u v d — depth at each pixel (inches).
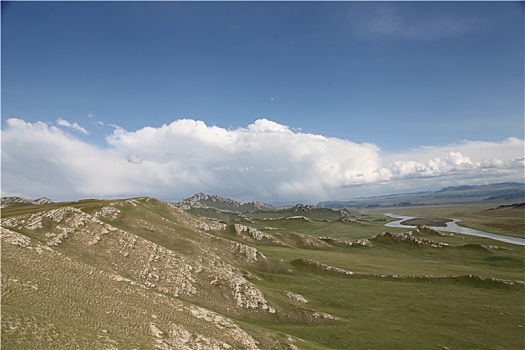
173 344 1418.6
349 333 2272.4
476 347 2122.3
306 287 3444.9
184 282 2514.8
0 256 1626.5
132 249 2790.4
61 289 1540.4
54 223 2893.7
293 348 1820.9
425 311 2819.9
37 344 1041.5
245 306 2466.8
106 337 1262.3
